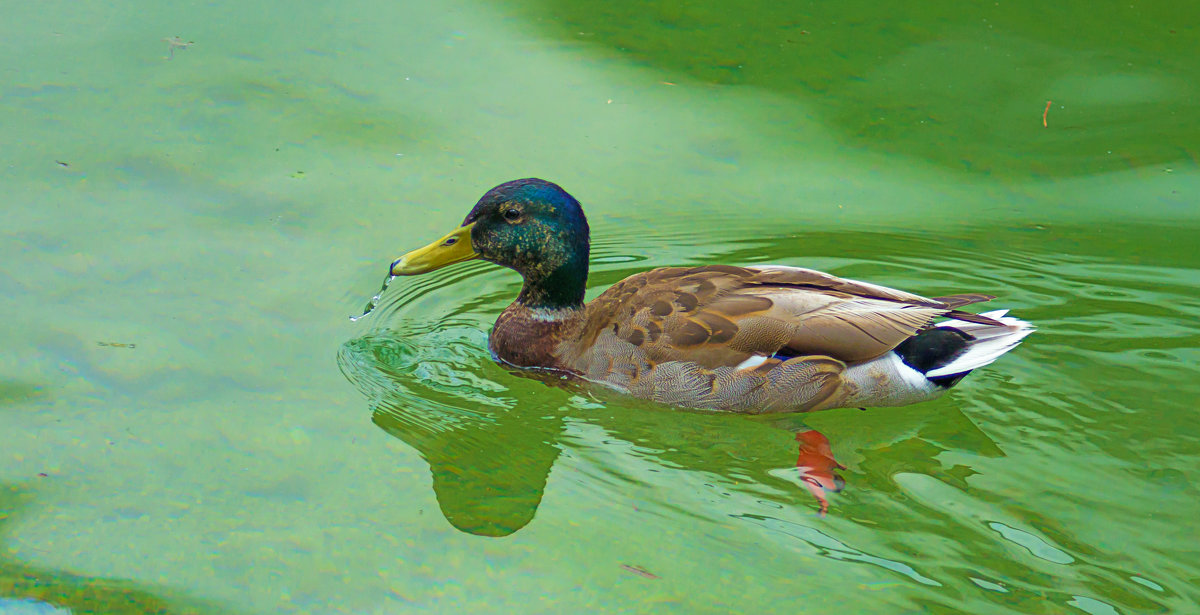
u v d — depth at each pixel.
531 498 9.82
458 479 10.05
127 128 15.64
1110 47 17.47
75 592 8.56
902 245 13.79
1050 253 13.52
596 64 17.38
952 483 9.88
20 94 16.22
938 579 8.69
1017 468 10.01
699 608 8.48
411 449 10.46
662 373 10.83
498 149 15.45
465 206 14.25
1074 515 9.36
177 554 8.99
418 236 13.73
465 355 12.23
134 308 12.29
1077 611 8.29
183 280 12.83
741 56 17.58
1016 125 15.92
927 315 10.83
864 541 9.16
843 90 16.75
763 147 15.60
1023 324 11.02
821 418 10.99
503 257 11.78
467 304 13.36
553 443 10.68
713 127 16.02
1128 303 12.49
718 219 14.33
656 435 10.87
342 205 14.31
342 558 8.99
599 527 9.40
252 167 15.00
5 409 10.60
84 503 9.50
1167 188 14.63
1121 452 10.15
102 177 14.62
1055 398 10.95
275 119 15.97
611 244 13.88
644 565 8.95
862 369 10.77
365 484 9.91
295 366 11.58
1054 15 18.41
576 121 16.08
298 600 8.55
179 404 10.85
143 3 18.89
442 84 16.86
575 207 11.70
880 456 10.42
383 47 17.83
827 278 11.41
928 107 16.33
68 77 16.70
